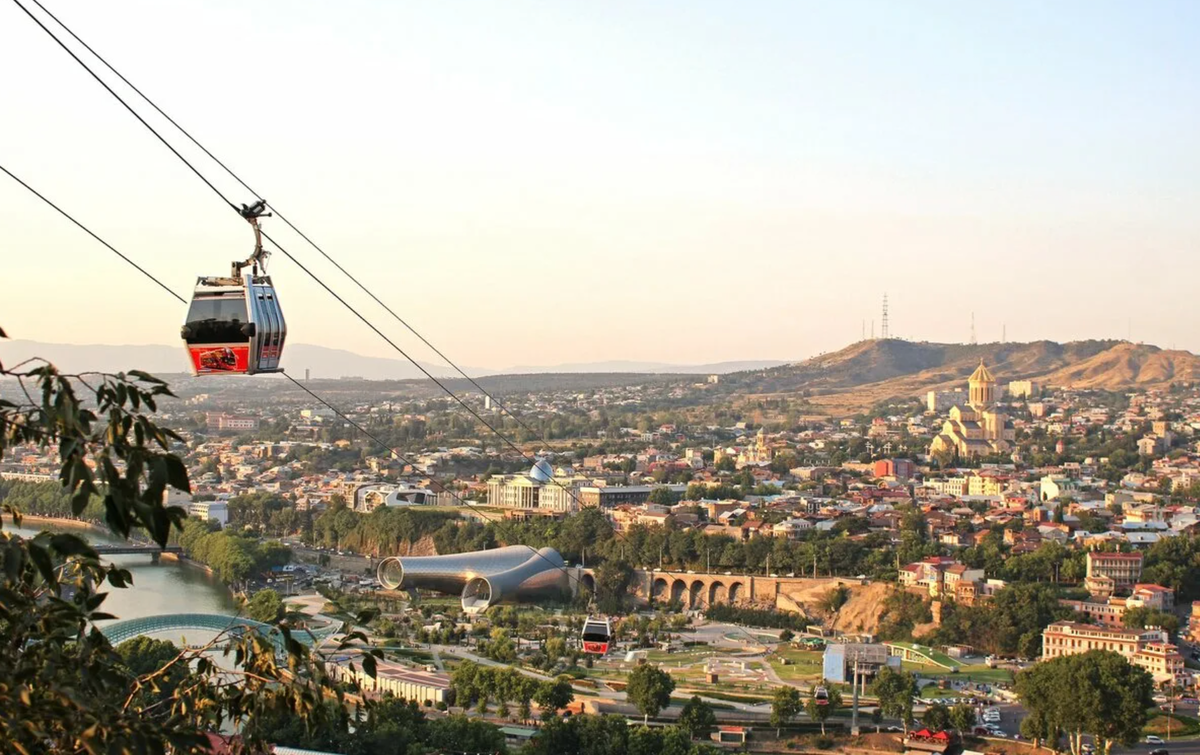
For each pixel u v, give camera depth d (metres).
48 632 59.66
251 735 68.50
